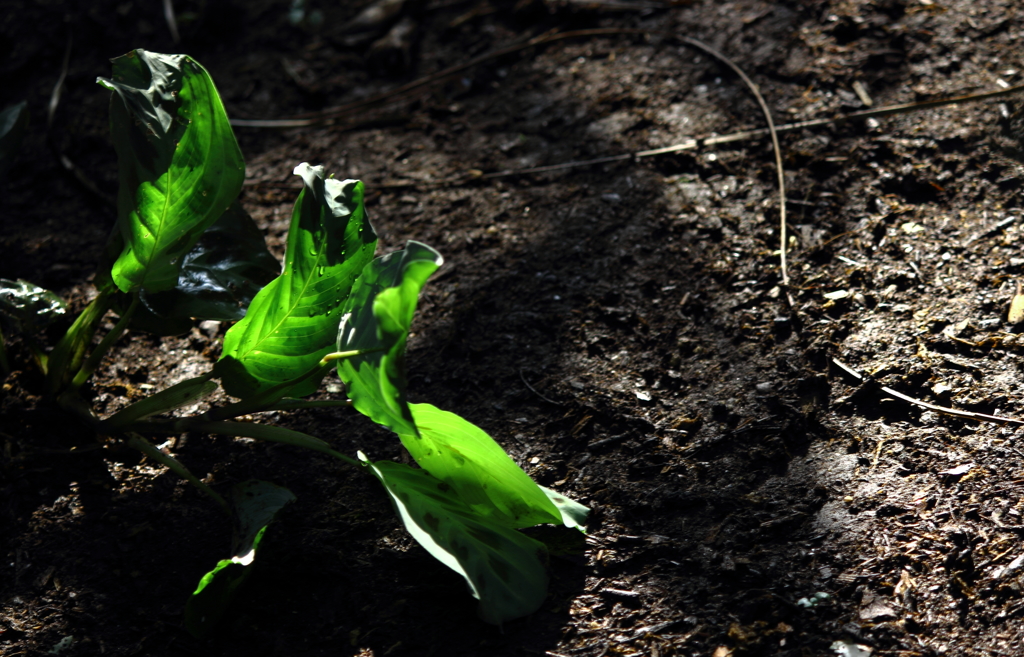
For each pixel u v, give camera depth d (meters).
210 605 1.59
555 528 1.64
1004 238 1.73
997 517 1.61
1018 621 1.58
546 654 1.59
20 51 2.01
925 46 1.87
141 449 1.66
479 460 1.61
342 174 1.87
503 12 2.02
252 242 1.69
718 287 1.74
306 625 1.61
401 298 1.55
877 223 1.76
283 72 1.98
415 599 1.62
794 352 1.70
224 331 1.75
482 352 1.73
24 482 1.67
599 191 1.82
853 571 1.60
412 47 1.99
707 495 1.64
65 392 1.70
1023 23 1.87
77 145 1.91
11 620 1.62
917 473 1.63
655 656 1.59
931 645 1.58
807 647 1.58
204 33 2.03
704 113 1.86
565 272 1.77
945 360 1.68
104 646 1.61
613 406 1.69
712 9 1.96
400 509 1.59
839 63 1.87
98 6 2.09
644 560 1.62
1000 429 1.64
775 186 1.80
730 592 1.60
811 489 1.64
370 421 1.70
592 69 1.93
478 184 1.84
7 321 1.67
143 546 1.64
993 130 1.80
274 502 1.61
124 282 1.65
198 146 1.62
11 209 1.86
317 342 1.62
